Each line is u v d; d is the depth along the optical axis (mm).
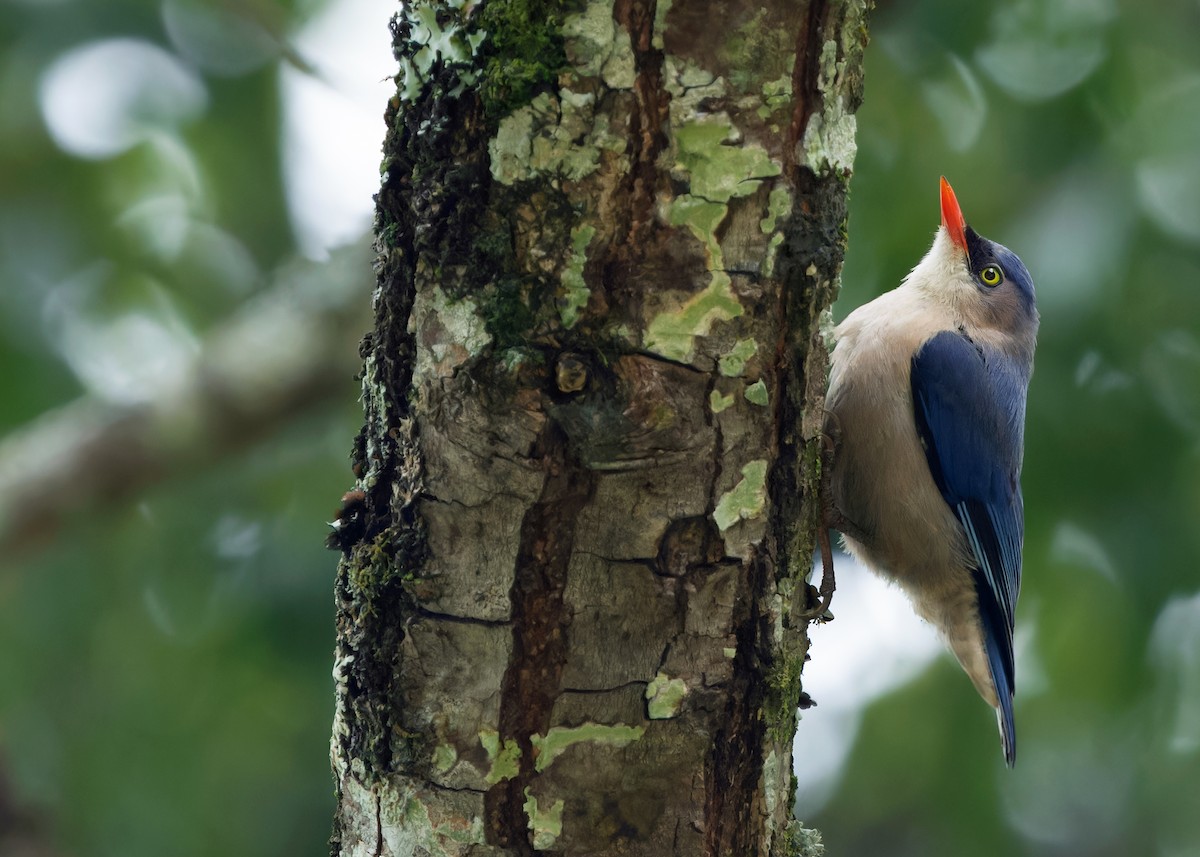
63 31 11516
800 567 5508
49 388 11891
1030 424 10711
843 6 5148
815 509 5648
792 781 5879
